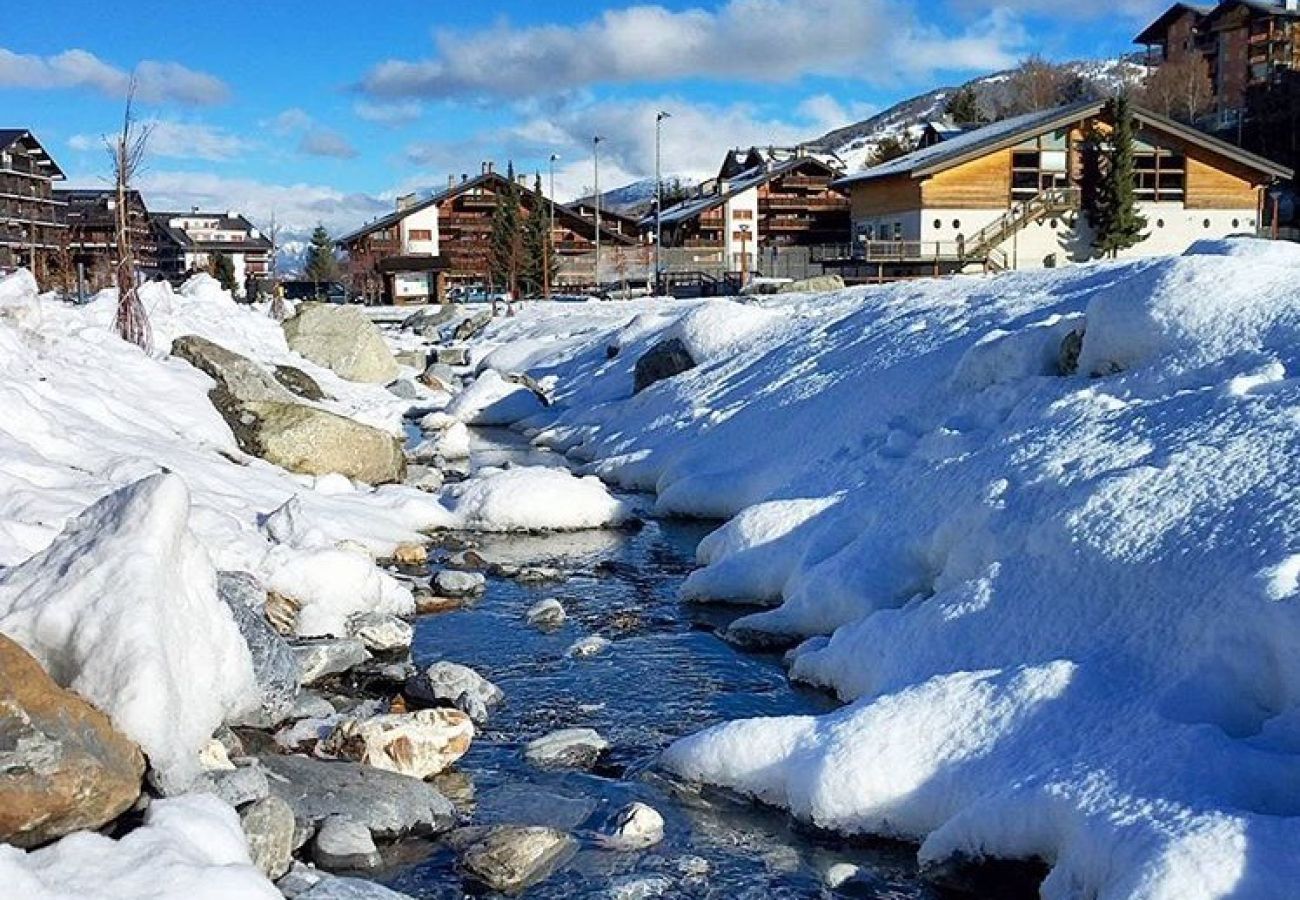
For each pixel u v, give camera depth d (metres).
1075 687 7.41
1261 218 55.22
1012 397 13.23
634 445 20.67
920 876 6.89
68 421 13.74
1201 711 6.96
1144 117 52.84
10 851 5.51
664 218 75.81
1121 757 6.55
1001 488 10.38
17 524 9.51
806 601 11.10
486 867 6.94
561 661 10.74
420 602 12.34
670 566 14.09
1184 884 5.39
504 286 68.50
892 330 18.94
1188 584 7.82
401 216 75.81
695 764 8.16
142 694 6.50
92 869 5.50
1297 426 8.89
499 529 15.93
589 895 6.77
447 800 7.73
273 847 6.56
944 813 7.16
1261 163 53.94
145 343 20.48
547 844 7.16
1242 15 86.25
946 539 10.65
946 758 7.33
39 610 6.71
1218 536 7.97
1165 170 54.06
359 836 7.09
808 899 6.75
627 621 11.93
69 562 6.96
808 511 12.95
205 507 12.02
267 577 11.04
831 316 22.55
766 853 7.26
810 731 7.92
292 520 12.50
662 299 50.16
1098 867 5.99
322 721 8.73
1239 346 11.05
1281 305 11.30
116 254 39.38
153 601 6.83
